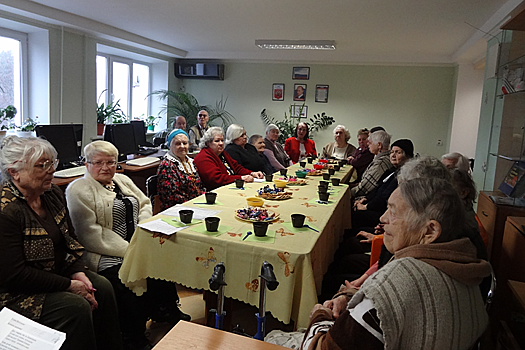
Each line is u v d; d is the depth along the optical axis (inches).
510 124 133.0
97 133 227.1
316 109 290.2
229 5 156.3
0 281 57.9
